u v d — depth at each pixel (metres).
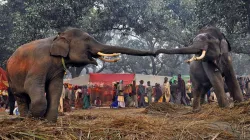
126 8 34.19
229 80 11.37
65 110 16.62
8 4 38.69
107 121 6.69
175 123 7.33
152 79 28.52
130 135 5.27
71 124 5.99
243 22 29.19
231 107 9.98
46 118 7.31
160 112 12.26
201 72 12.04
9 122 6.29
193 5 38.09
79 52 7.58
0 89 19.09
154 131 5.73
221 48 11.24
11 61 7.58
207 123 6.68
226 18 28.62
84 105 22.44
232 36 29.70
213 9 28.62
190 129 6.14
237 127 6.88
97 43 7.83
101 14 33.66
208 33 11.31
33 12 29.59
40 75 7.20
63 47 7.45
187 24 39.12
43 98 7.05
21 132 4.91
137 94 23.06
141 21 36.44
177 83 22.38
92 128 5.52
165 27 36.97
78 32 7.75
